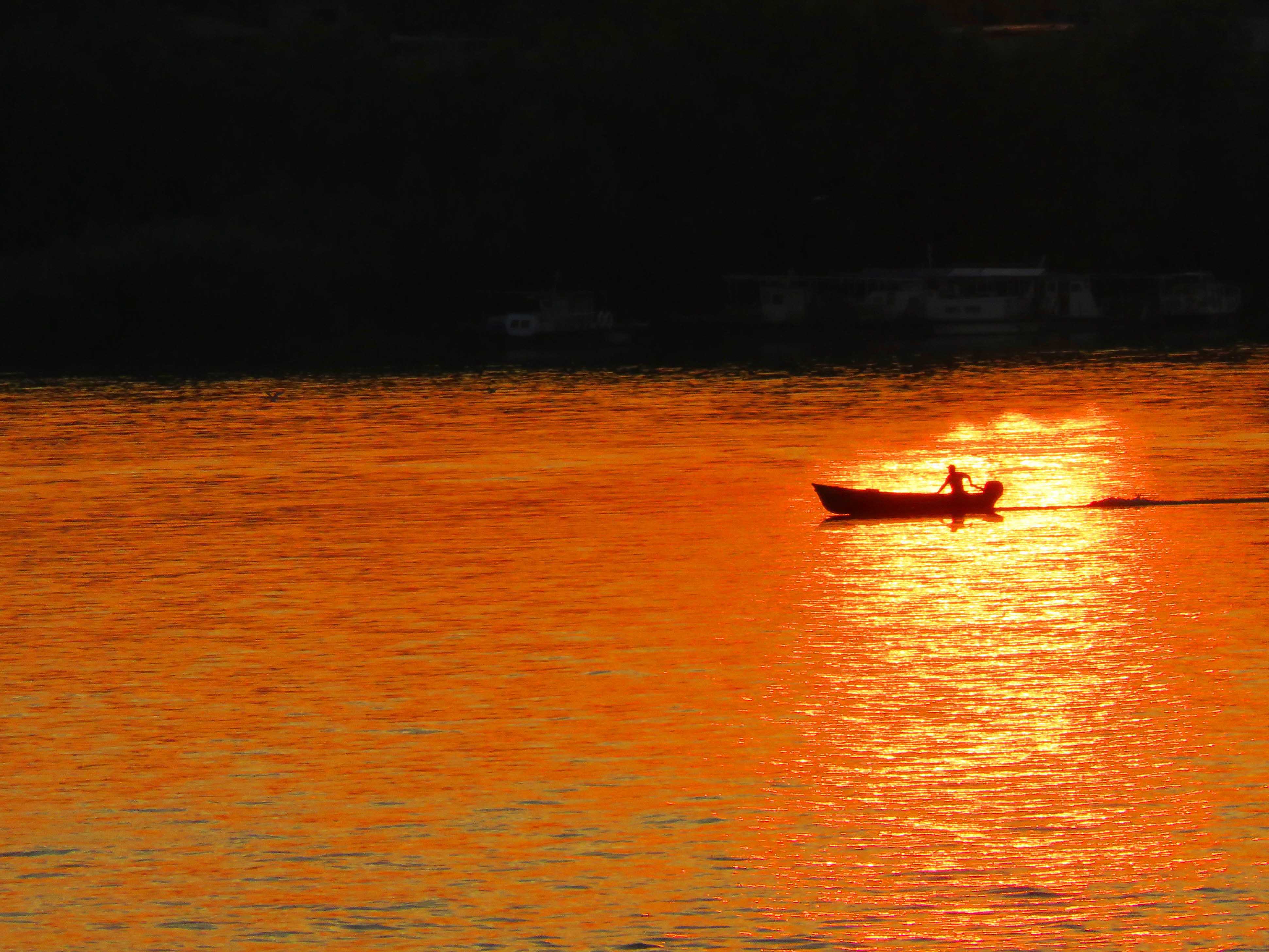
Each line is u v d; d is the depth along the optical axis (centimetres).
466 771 12838
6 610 17838
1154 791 12312
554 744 13388
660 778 12694
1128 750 13112
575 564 19662
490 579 19025
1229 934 10338
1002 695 14488
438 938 10388
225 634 16738
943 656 15638
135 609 17838
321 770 12912
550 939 10375
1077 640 16125
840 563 19488
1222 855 11306
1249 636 16150
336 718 14075
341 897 10869
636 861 11331
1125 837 11575
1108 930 10406
